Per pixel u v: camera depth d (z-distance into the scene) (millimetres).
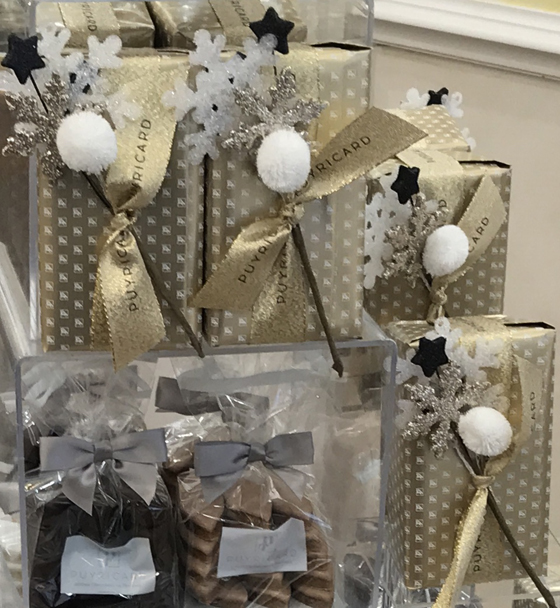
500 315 702
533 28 882
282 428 668
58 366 620
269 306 610
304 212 604
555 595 713
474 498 673
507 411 672
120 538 625
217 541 628
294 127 593
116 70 567
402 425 670
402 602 694
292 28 586
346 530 681
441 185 670
